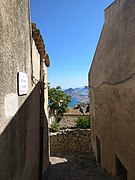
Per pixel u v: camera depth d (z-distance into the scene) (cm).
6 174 234
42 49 535
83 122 1492
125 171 500
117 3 513
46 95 770
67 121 2098
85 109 2362
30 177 383
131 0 417
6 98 237
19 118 297
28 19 358
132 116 431
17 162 283
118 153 531
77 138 1232
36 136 474
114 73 546
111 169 609
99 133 766
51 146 1231
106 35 625
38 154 511
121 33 484
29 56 373
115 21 531
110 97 596
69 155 1151
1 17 218
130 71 431
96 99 809
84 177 684
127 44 445
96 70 793
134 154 425
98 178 655
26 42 344
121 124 502
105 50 640
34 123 443
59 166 864
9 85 248
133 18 408
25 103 338
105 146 676
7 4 238
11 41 254
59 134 1250
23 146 322
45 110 699
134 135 423
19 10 293
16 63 279
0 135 217
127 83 450
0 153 216
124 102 476
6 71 236
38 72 531
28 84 364
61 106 2236
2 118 224
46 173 675
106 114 653
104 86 663
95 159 881
